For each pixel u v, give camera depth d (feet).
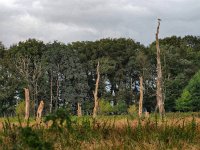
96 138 29.89
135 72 336.08
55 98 306.35
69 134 28.22
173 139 29.53
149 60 327.47
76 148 26.78
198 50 365.61
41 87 302.25
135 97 318.24
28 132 20.79
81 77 313.94
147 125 33.30
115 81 343.26
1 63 304.50
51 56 313.12
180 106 262.06
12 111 290.15
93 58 340.18
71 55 319.27
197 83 262.06
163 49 324.60
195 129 32.58
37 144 20.51
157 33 109.50
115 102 323.78
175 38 364.38
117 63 342.85
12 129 29.37
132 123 36.86
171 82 298.76
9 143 25.02
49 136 27.04
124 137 30.40
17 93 297.33
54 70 314.14
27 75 283.18
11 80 294.66
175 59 322.75
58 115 22.71
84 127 31.12
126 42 347.15
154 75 322.96
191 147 28.37
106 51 341.82
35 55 311.68
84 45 347.77
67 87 309.22
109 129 33.19
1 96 286.66
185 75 314.96
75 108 315.58
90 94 339.98
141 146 28.14
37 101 292.20
